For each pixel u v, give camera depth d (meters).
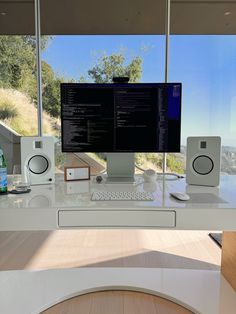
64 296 1.56
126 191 1.30
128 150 1.57
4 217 1.02
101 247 2.49
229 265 1.72
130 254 2.35
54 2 2.82
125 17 2.90
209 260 2.24
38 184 1.47
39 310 1.44
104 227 1.04
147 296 1.60
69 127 1.54
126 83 1.53
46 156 1.49
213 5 2.84
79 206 1.04
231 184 1.52
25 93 2.79
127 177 1.66
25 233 2.81
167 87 1.53
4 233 2.81
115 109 1.54
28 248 2.46
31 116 2.80
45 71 2.82
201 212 1.03
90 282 1.71
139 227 1.04
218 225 1.03
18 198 1.17
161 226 1.04
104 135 1.56
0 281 1.72
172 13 2.83
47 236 2.74
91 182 1.55
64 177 1.61
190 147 1.50
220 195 1.23
